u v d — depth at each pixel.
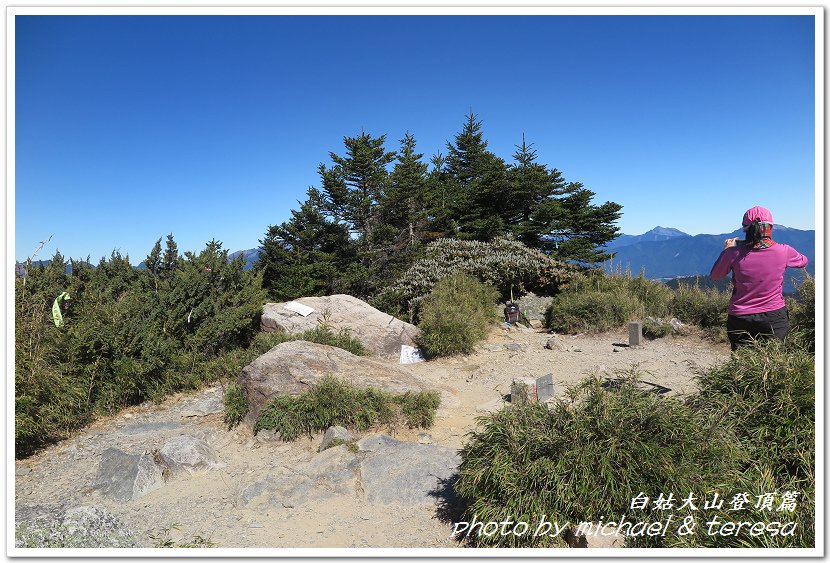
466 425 5.98
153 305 8.22
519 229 19.00
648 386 6.57
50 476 5.03
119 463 4.88
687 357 8.53
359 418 5.79
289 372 6.27
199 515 4.16
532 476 3.25
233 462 5.31
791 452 3.31
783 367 3.75
